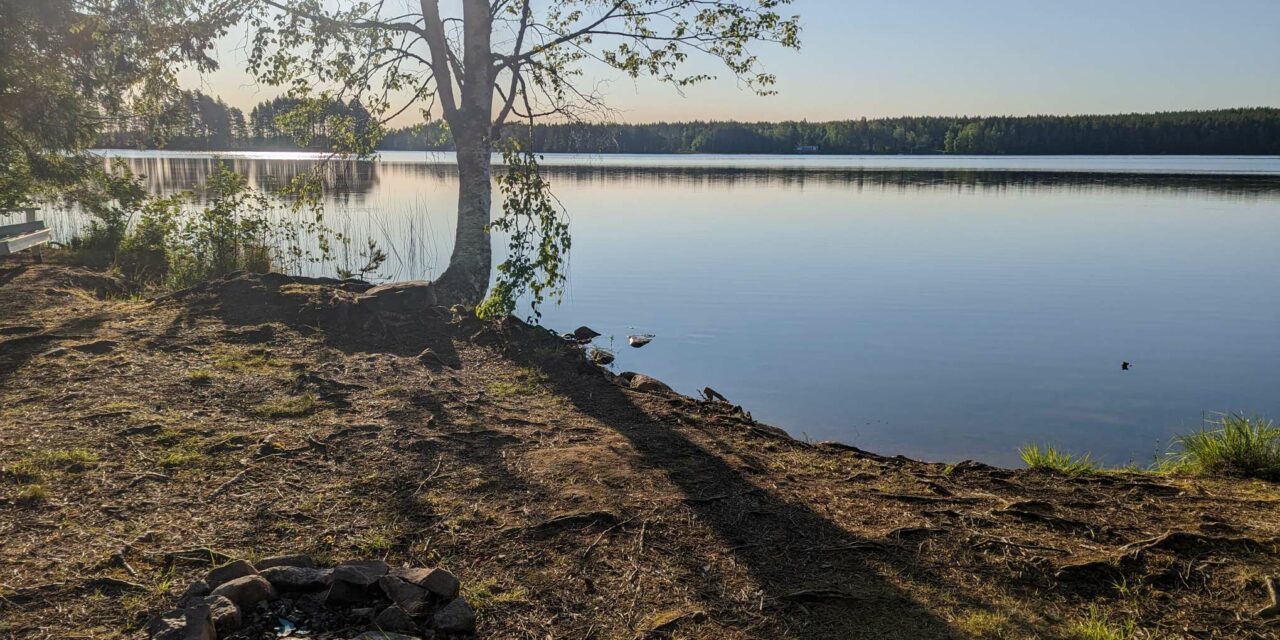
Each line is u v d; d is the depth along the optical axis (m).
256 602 3.40
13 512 4.15
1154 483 5.57
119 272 12.87
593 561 4.01
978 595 3.83
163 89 12.98
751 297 16.23
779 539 4.32
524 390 7.04
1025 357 11.70
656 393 7.35
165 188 34.56
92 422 5.53
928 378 10.55
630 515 4.49
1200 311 15.30
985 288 17.58
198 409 5.97
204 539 4.04
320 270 16.50
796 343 12.40
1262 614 3.68
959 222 32.09
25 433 5.25
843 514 4.69
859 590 3.82
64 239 17.75
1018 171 85.81
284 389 6.58
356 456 5.25
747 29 11.90
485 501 4.64
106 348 7.34
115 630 3.23
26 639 3.13
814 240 25.95
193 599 3.33
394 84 12.55
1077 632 3.52
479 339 8.54
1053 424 8.76
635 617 3.56
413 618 3.37
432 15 11.40
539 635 3.41
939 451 7.86
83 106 14.22
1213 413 9.20
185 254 13.50
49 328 7.92
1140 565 4.12
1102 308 15.49
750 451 5.81
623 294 16.38
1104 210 37.62
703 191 48.62
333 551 4.00
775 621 3.55
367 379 7.00
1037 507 4.89
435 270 17.39
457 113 11.37
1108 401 9.65
